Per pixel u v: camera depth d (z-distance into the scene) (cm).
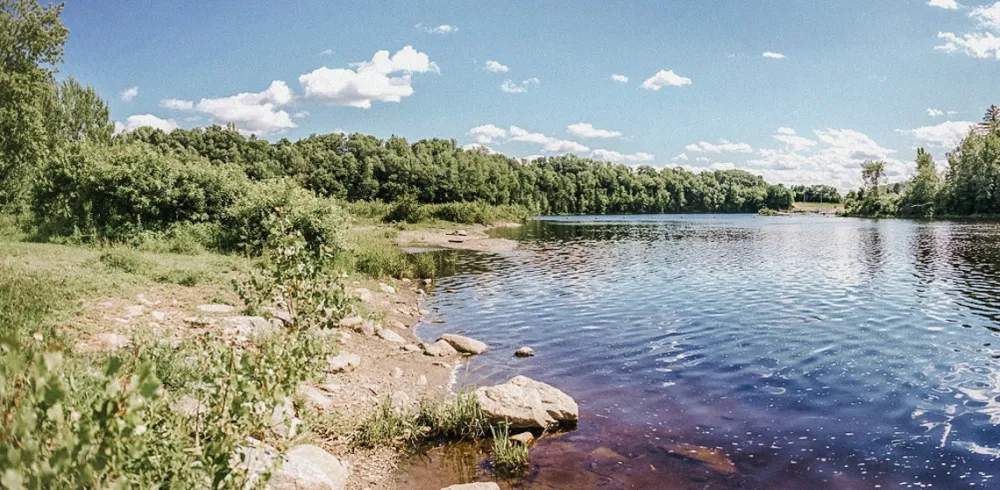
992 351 1184
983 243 3741
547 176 13438
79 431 295
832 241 4156
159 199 2072
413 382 998
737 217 11481
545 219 10050
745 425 834
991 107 10744
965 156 8356
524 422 806
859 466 707
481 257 3209
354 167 11075
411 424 780
